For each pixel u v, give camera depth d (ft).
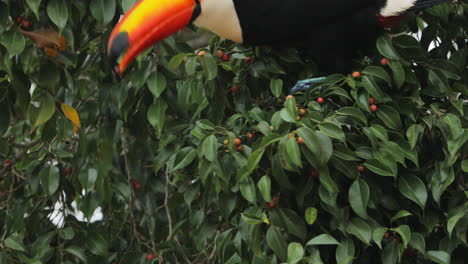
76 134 16.76
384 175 12.16
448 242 12.69
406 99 13.32
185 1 13.66
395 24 14.33
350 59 15.06
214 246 15.01
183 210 17.06
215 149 12.05
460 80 14.35
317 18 14.25
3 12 13.43
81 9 13.74
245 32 14.20
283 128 12.10
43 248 14.23
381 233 11.91
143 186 16.69
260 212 12.21
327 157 11.62
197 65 14.19
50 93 13.89
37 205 15.66
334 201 12.00
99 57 15.23
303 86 14.55
